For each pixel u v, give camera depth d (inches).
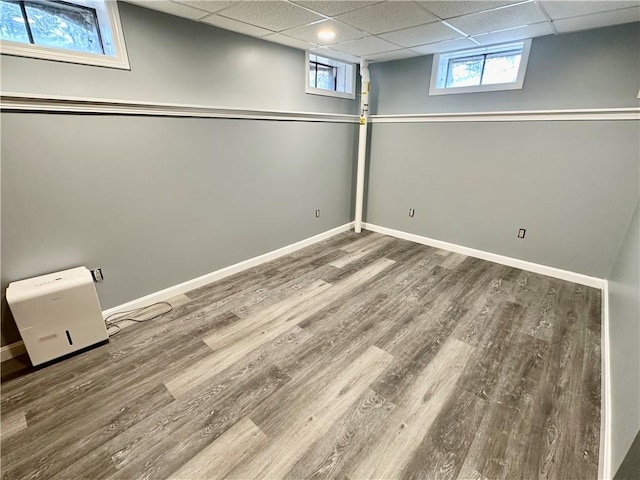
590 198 112.7
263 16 93.7
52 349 76.5
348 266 135.3
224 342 86.0
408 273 128.5
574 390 70.2
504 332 90.7
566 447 57.7
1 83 69.9
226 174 116.2
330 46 127.3
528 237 129.3
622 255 99.2
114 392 69.4
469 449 57.4
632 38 98.5
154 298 104.7
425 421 63.0
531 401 67.5
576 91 110.7
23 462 54.9
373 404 66.9
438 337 88.7
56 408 65.3
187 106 98.0
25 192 74.7
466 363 78.8
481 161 134.8
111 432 60.2
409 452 56.9
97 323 82.1
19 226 75.1
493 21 97.1
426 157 151.5
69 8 78.9
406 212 166.4
